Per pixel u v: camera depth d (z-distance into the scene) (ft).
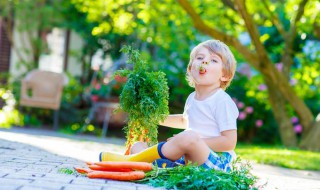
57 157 18.10
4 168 12.64
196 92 12.96
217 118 12.19
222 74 12.81
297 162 25.29
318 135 35.73
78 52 52.49
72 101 47.52
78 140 31.40
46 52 50.88
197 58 12.83
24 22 48.67
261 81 42.80
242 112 46.11
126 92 13.01
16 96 45.57
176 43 44.52
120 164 11.46
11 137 26.63
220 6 37.73
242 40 52.08
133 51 13.29
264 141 47.47
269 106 43.65
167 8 37.42
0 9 48.29
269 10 36.45
